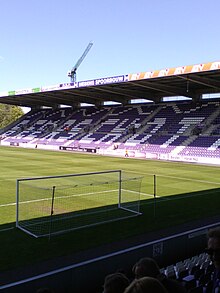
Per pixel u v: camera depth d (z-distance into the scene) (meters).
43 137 58.62
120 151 43.62
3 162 31.88
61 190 17.45
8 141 62.50
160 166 31.33
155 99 50.44
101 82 38.28
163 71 31.88
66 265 8.04
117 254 7.16
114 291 2.74
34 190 17.25
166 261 8.28
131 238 10.27
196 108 46.41
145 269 3.34
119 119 53.78
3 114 101.94
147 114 51.34
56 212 13.07
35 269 7.75
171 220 12.40
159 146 42.31
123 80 35.84
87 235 10.44
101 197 16.11
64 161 34.00
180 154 38.34
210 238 3.31
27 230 10.73
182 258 8.69
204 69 28.45
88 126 55.94
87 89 44.22
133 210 13.70
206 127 41.94
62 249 9.15
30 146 56.78
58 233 10.52
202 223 12.07
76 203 14.73
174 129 44.72
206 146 38.19
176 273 6.83
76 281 6.41
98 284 6.79
